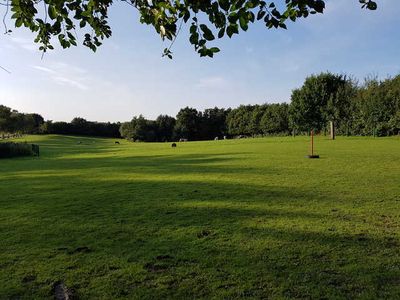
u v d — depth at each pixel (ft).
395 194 34.24
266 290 15.84
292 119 177.58
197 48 13.62
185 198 35.04
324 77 168.86
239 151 93.71
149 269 18.35
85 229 25.49
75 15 15.29
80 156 114.42
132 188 42.19
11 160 102.78
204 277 17.26
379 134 148.36
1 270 18.61
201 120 380.99
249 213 28.50
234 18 12.85
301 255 19.57
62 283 17.07
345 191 36.11
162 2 13.15
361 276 16.92
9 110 335.67
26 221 28.14
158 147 156.04
